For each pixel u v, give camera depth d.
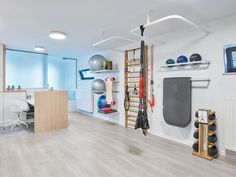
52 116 4.37
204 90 3.02
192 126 3.21
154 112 3.92
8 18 2.83
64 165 2.44
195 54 3.04
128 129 4.42
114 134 3.96
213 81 2.90
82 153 2.87
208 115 2.73
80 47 5.09
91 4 2.34
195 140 3.15
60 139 3.58
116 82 5.07
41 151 2.93
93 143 3.35
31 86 5.87
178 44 3.42
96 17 2.80
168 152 2.93
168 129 3.64
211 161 2.60
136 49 4.21
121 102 4.89
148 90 4.02
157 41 3.59
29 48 5.23
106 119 5.53
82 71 6.78
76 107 7.10
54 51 5.74
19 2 2.28
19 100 4.55
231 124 2.59
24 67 5.70
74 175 2.18
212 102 2.92
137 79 4.29
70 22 3.03
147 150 3.02
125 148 3.10
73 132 4.12
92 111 6.12
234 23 2.66
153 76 3.93
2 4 2.33
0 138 3.62
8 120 4.66
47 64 6.34
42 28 3.34
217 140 2.84
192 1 2.24
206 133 2.81
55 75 6.73
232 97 2.59
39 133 4.02
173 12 2.60
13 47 5.08
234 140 2.56
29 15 2.71
